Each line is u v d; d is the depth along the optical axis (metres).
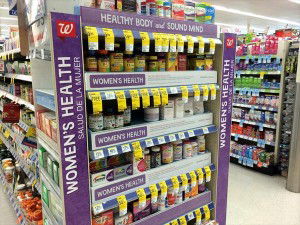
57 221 1.78
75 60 1.45
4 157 4.35
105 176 1.72
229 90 2.26
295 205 3.41
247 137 4.82
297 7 12.63
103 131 1.63
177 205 2.14
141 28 1.72
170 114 1.98
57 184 1.73
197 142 2.28
